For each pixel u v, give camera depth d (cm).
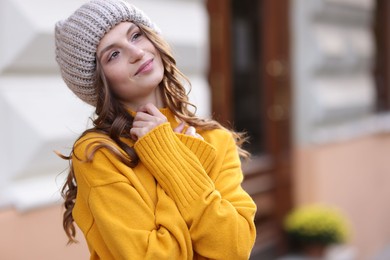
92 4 197
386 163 792
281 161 623
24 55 342
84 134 199
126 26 196
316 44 632
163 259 183
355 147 707
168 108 211
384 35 823
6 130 337
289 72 624
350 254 636
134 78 195
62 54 199
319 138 637
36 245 353
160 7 427
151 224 188
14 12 338
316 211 609
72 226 221
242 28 584
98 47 195
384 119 782
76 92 204
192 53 447
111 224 186
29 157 344
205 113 460
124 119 199
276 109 619
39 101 351
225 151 212
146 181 195
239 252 191
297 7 622
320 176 636
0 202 333
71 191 216
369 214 744
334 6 661
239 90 581
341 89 693
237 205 199
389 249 779
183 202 191
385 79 829
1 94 335
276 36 619
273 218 615
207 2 543
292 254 621
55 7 361
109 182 188
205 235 189
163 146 192
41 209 356
